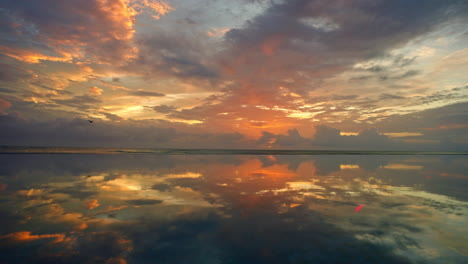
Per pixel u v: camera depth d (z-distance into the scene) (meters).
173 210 7.53
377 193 10.46
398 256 4.63
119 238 5.33
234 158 37.97
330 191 10.83
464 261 4.47
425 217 7.02
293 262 4.38
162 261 4.36
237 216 7.01
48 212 7.18
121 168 19.25
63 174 15.20
